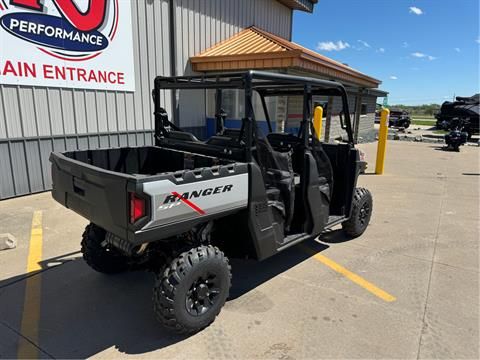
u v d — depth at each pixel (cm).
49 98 652
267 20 1311
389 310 315
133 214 235
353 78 1192
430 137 2056
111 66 744
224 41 1073
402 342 273
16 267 388
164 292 259
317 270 390
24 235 473
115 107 768
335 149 443
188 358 254
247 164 296
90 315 305
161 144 394
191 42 952
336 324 294
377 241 476
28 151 639
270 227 322
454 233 510
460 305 325
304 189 364
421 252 441
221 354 258
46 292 340
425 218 577
